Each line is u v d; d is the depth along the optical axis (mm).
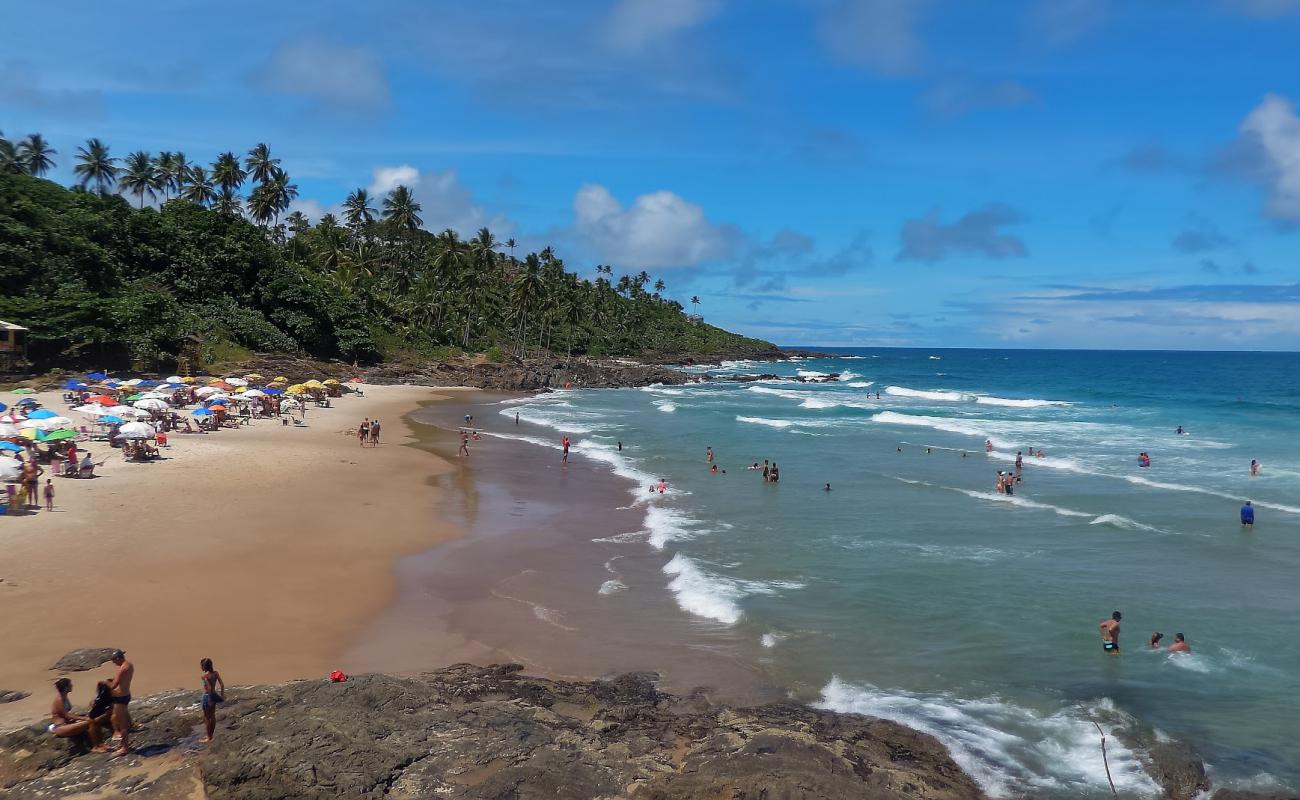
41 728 11328
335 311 88000
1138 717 13734
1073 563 22797
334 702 12352
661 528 26484
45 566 19078
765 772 10688
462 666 15031
